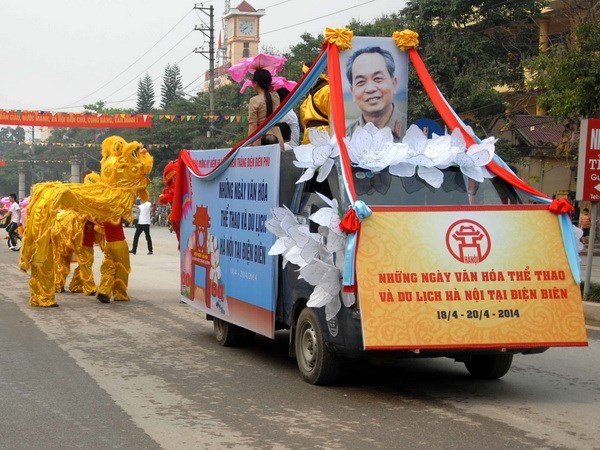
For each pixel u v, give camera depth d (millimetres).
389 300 7488
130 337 11828
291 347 8977
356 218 7551
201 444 6367
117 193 15359
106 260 15734
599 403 7820
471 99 31828
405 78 9836
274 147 9211
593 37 18719
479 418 7180
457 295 7609
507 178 8641
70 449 6238
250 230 9820
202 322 13391
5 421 7074
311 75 9797
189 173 12188
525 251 7852
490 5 33219
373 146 8453
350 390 8359
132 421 7082
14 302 15750
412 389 8414
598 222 34094
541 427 6883
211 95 47469
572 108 18828
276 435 6617
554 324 7723
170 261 25703
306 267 7621
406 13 34656
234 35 105812
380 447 6266
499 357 8695
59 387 8453
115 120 30750
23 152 119500
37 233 14812
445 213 7816
